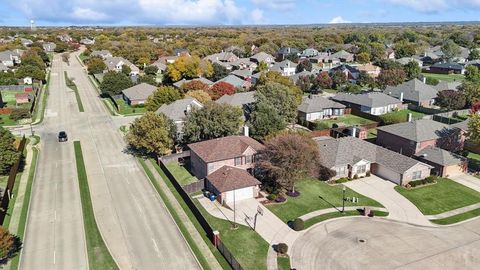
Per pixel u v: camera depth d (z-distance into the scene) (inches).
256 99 3152.1
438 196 2105.1
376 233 1744.6
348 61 7204.7
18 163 2370.8
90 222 1814.7
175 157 2568.9
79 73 6250.0
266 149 2144.4
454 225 1819.6
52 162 2534.5
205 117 2596.0
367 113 3688.5
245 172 2134.6
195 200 2054.6
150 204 1991.9
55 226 1781.5
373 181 2300.7
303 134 2410.2
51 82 5433.1
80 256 1567.4
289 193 2110.0
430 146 2561.5
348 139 2495.1
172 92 3533.5
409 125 2714.1
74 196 2069.4
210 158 2182.6
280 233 1743.4
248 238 1700.3
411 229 1781.5
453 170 2385.6
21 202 1993.1
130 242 1664.6
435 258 1561.3
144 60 6727.4
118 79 4456.2
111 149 2792.8
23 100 4121.6
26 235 1706.4
